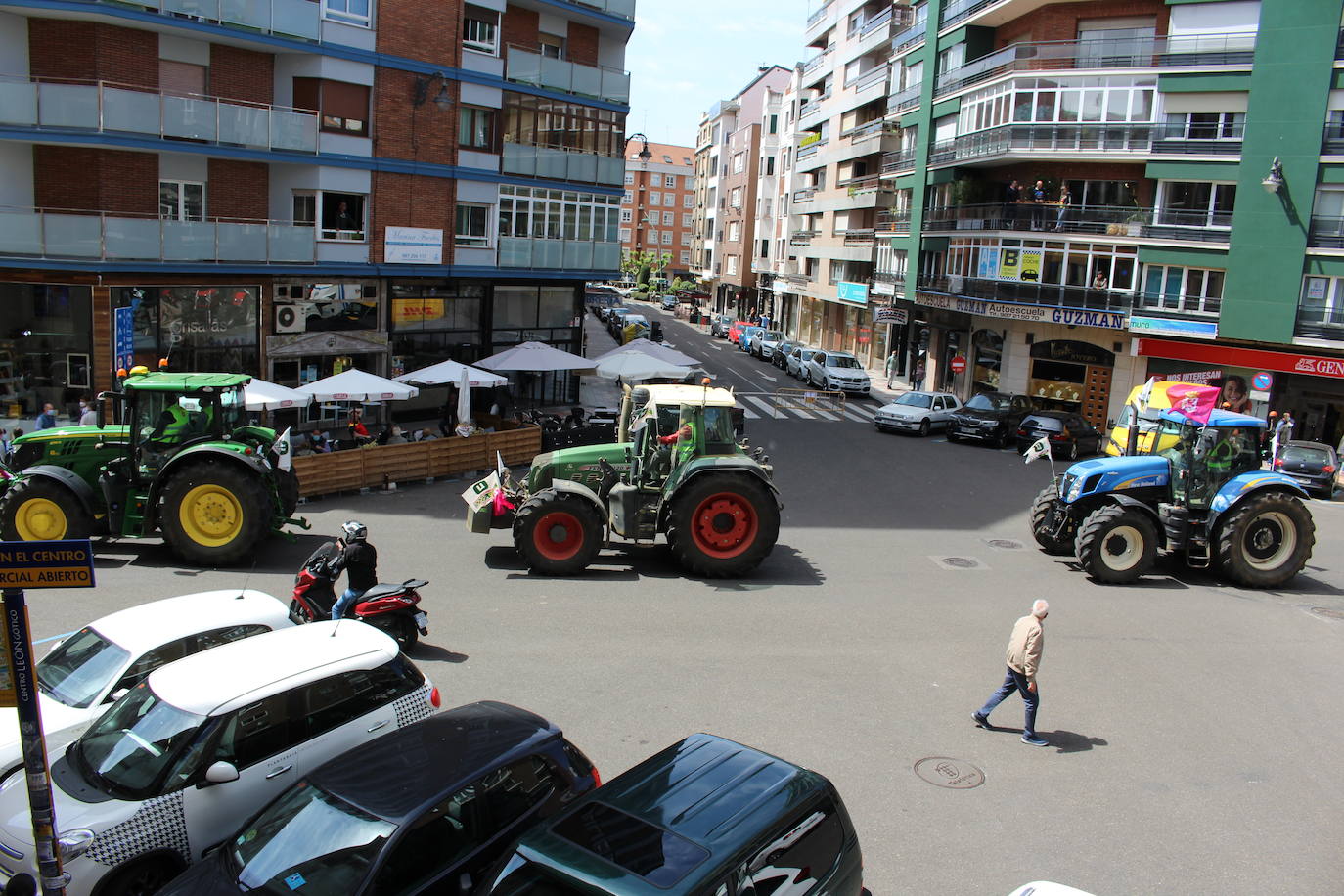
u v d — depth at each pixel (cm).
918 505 2103
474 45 2850
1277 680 1124
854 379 4150
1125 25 3356
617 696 998
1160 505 1527
